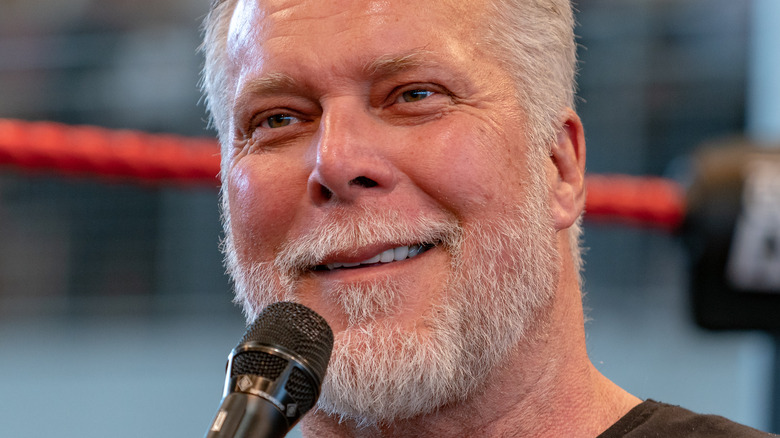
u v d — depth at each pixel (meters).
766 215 2.56
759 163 2.60
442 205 1.64
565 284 1.89
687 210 2.67
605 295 5.97
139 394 6.19
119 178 3.07
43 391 6.32
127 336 6.62
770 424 2.89
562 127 1.88
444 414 1.75
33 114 6.69
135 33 6.74
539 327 1.79
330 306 1.66
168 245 6.65
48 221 6.77
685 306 2.76
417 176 1.63
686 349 5.74
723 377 5.51
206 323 6.58
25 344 6.68
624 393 1.98
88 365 6.47
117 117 6.70
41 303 6.72
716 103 6.05
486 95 1.69
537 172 1.75
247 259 1.77
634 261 5.95
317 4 1.68
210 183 3.10
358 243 1.61
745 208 2.57
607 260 5.99
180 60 6.68
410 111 1.66
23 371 6.52
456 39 1.69
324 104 1.66
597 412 1.87
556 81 1.86
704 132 6.06
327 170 1.59
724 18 6.06
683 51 6.11
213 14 1.97
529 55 1.78
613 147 6.14
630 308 5.92
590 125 6.17
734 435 1.68
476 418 1.77
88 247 6.75
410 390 1.62
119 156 3.01
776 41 3.59
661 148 6.09
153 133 6.67
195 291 6.62
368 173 1.60
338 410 1.70
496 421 1.79
